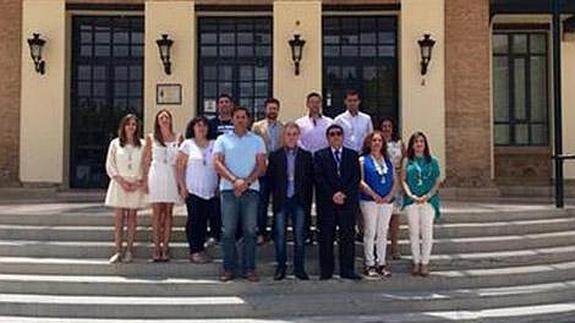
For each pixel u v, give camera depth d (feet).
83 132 64.80
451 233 41.24
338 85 64.95
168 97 62.39
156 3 62.69
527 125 68.59
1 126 62.69
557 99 47.93
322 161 35.14
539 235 42.63
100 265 35.88
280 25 62.69
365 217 35.91
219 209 36.40
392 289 35.40
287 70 62.54
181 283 34.42
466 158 62.75
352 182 35.14
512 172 67.92
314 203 39.78
